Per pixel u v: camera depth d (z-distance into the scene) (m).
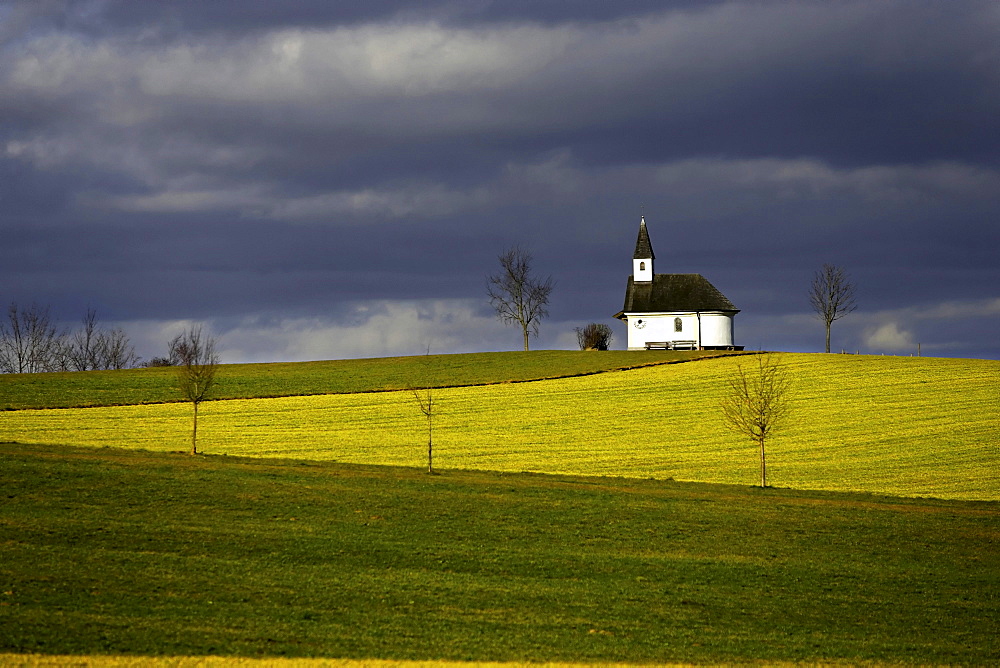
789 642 117.00
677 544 158.38
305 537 151.25
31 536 140.50
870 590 138.88
